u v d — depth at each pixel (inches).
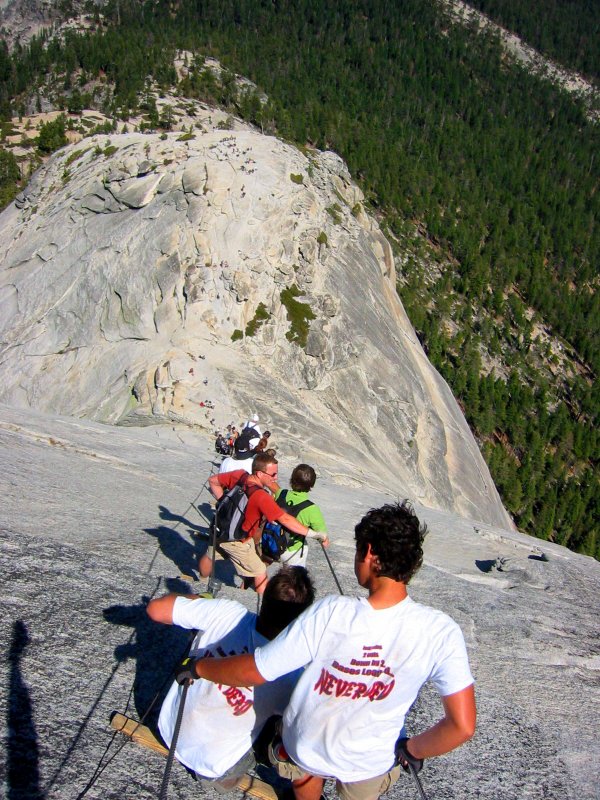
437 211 5610.2
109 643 202.1
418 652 115.5
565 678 283.0
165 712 147.6
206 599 144.1
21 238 1585.9
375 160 5757.9
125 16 7204.7
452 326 4530.0
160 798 125.2
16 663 178.7
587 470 4084.6
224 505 252.7
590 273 6323.8
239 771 141.9
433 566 440.1
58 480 398.6
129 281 1314.0
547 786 192.2
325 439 1113.4
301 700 120.5
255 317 1280.8
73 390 1203.9
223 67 5625.0
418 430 1493.6
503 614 353.4
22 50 6176.2
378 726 118.0
